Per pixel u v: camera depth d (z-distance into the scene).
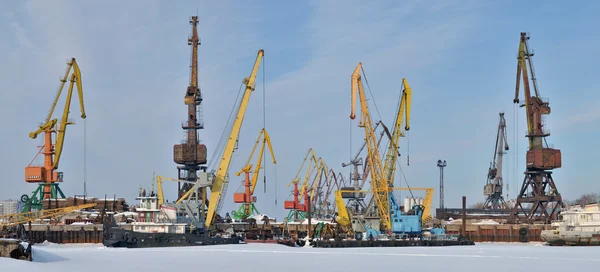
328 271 137.62
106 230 193.88
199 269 139.62
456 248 196.88
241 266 145.25
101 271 134.62
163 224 196.00
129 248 191.75
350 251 184.62
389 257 165.50
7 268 133.38
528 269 141.88
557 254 175.12
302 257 165.00
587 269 142.38
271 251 183.25
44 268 137.38
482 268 143.75
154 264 148.00
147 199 198.75
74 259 157.38
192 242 197.88
